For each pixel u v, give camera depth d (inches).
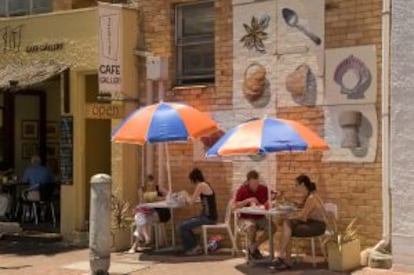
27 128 842.2
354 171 547.2
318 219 526.9
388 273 500.4
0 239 710.5
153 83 652.1
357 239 528.7
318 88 563.5
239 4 604.1
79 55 683.4
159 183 647.1
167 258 583.2
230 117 609.9
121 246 627.5
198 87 627.8
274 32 585.3
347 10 550.3
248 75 598.9
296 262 546.0
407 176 505.7
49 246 669.3
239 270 527.5
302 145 494.3
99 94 642.8
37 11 775.7
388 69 524.4
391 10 519.5
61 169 698.2
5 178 796.6
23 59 724.7
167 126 552.1
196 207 626.5
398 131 510.3
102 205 516.1
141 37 659.4
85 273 539.5
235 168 608.1
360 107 544.1
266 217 556.7
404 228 506.3
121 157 650.8
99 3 640.4
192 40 641.0
